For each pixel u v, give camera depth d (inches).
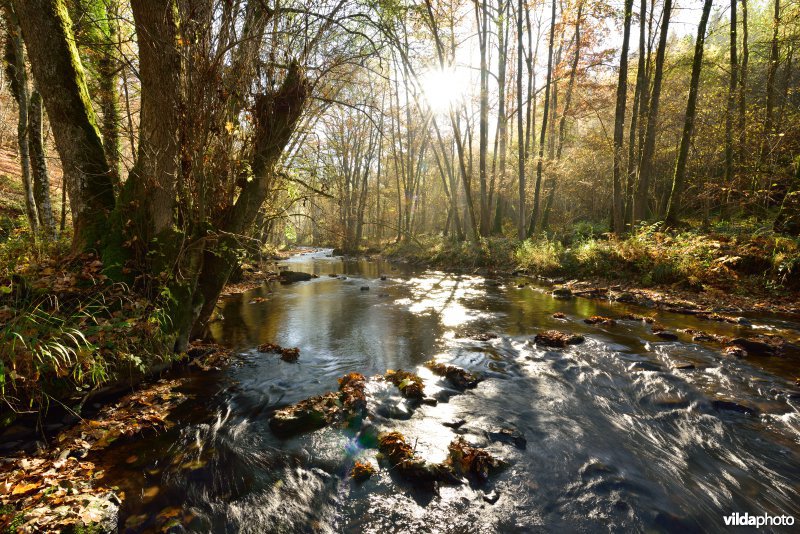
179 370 197.5
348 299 412.8
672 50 925.8
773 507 106.7
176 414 155.4
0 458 117.6
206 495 109.8
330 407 157.9
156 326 179.3
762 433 141.7
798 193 404.2
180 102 176.7
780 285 343.0
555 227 952.3
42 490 103.7
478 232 748.0
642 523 100.5
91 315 159.2
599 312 330.3
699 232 476.7
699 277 380.5
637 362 207.8
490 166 1058.7
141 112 182.1
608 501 108.2
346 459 127.6
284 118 204.7
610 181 837.2
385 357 227.0
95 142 199.0
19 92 318.0
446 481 115.1
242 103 192.4
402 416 154.7
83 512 95.8
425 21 305.1
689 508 105.8
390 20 207.6
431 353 233.6
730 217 559.8
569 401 168.6
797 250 352.5
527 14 718.5
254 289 488.4
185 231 187.2
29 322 139.9
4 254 216.8
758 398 166.1
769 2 693.3
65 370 138.9
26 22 179.0
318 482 116.4
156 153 173.5
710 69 683.4
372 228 1486.2
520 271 587.5
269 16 182.7
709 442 137.3
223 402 167.0
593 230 701.3
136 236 184.9
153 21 166.4
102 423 141.9
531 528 99.3
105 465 121.0
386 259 990.4
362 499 109.5
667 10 526.3
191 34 168.7
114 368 162.9
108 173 193.3
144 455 127.3
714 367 198.8
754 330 262.8
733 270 376.2
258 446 134.0
